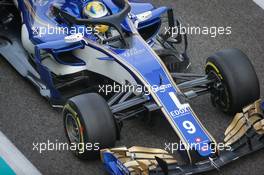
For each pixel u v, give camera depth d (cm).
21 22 2533
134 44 2147
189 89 2328
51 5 2334
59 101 2203
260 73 2478
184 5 2878
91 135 1930
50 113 2261
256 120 2005
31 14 2350
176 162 1889
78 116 1950
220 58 2128
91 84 2258
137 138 2153
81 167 2039
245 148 1969
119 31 2123
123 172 1845
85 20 2114
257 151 2077
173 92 2030
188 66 2361
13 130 2195
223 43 2648
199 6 2873
